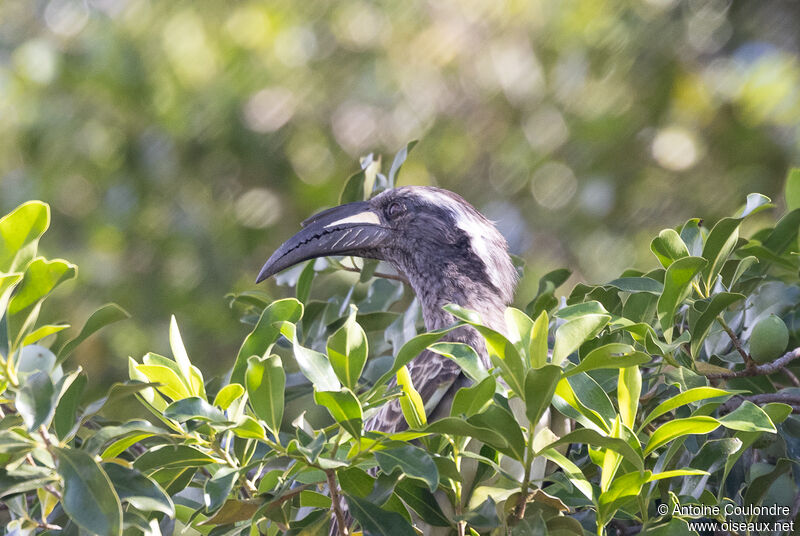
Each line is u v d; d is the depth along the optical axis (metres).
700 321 5.94
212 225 14.97
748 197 6.36
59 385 4.50
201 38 14.99
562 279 7.98
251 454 5.21
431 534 6.34
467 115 15.56
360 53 15.34
